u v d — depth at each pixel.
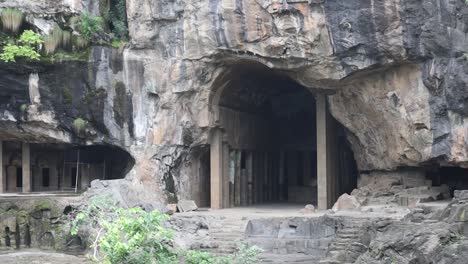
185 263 18.42
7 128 36.19
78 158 39.31
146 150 34.78
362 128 33.72
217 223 30.05
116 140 35.31
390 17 29.06
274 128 44.41
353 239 25.34
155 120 34.84
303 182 43.53
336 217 27.53
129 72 34.84
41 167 40.81
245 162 40.47
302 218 28.53
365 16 29.48
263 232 28.78
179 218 30.86
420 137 30.22
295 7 30.67
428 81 29.23
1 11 34.22
